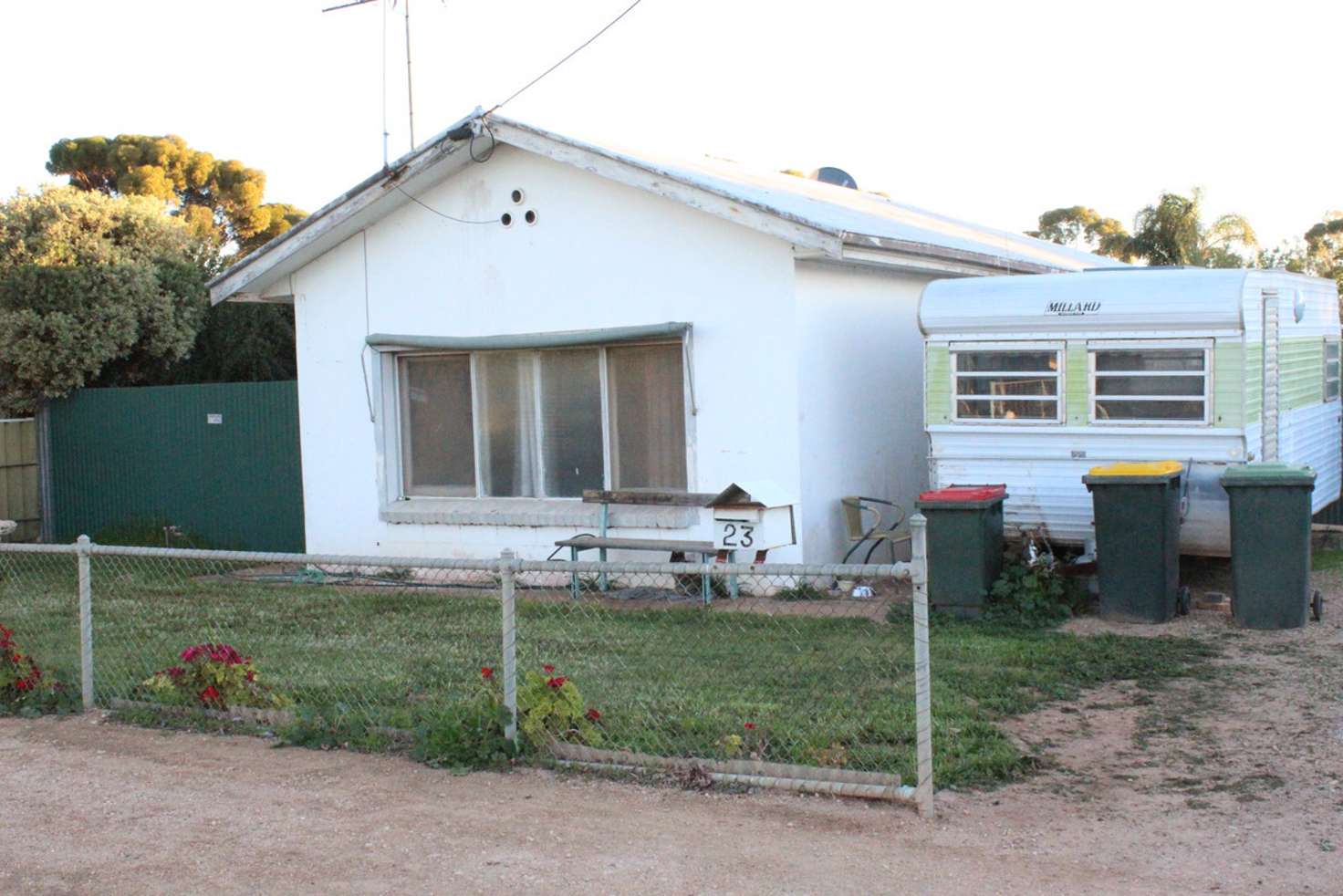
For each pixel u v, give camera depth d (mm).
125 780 6352
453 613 10391
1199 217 24438
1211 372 9680
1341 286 28062
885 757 6230
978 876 4875
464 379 12922
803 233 10523
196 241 21469
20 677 7770
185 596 11461
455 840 5383
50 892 5012
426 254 12766
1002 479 10523
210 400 15148
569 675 7973
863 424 12188
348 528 13352
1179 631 9031
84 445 15930
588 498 11750
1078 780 6000
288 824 5656
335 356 13312
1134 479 9188
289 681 8008
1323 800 5625
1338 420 13305
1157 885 4770
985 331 10469
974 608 9500
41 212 18578
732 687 7629
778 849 5188
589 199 11891
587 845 5285
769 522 10531
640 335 11578
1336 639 8648
